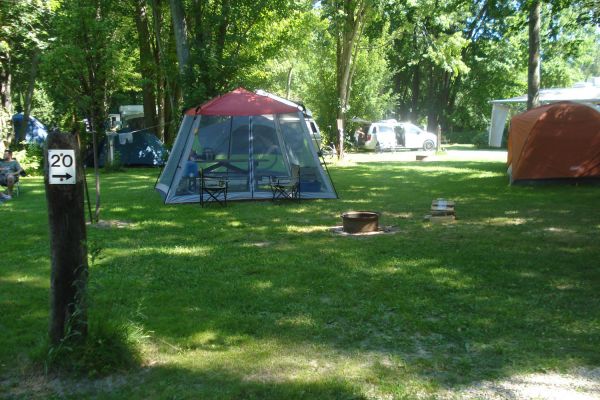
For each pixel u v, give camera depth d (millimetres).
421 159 24500
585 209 10625
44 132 23609
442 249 7586
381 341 4523
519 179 14312
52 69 9828
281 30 24297
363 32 24875
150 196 13734
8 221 10172
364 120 33812
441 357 4191
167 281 6211
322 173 12992
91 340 3990
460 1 20625
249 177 12828
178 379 3846
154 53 25719
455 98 45844
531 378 3840
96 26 9312
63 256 3896
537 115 14180
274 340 4535
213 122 12805
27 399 3592
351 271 6570
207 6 19953
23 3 15234
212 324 4863
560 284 5930
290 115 13156
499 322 4875
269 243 8219
